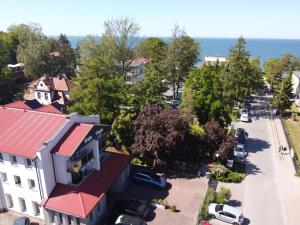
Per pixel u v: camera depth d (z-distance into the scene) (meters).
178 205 34.78
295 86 88.19
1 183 33.00
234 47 71.06
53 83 73.56
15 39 127.75
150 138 39.47
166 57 82.62
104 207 32.97
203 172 42.50
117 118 43.69
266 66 116.19
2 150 30.36
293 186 40.62
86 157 32.44
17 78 105.00
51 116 33.59
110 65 65.94
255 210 35.19
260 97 90.88
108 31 70.50
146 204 33.12
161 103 52.94
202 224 31.95
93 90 43.19
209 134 45.34
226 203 35.94
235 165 45.50
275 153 50.81
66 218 29.75
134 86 52.72
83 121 34.47
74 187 30.94
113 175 34.62
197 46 93.50
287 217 34.09
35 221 32.12
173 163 43.09
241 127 63.72
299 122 68.19
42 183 30.08
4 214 33.41
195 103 50.38
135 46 73.38
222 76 69.12
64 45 117.44
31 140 31.05
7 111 35.81
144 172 39.25
